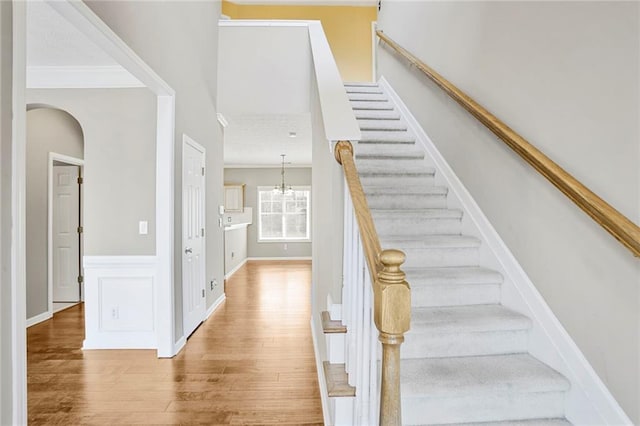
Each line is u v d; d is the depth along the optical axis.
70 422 2.00
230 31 4.37
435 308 1.98
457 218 2.50
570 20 1.54
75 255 4.72
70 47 2.69
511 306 1.95
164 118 2.93
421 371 1.64
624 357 1.33
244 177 9.52
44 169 3.97
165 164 2.93
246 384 2.42
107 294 3.08
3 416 1.26
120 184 3.06
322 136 2.30
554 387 1.55
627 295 1.31
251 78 4.37
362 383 1.36
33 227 3.83
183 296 3.20
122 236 3.06
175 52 3.04
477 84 2.34
